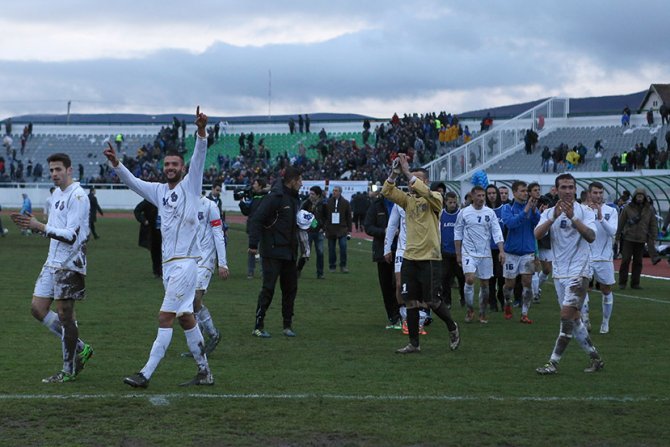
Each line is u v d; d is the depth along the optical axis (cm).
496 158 5138
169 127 7156
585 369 1007
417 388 891
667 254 2742
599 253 1303
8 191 6375
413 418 768
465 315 1538
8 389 856
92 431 708
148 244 2064
